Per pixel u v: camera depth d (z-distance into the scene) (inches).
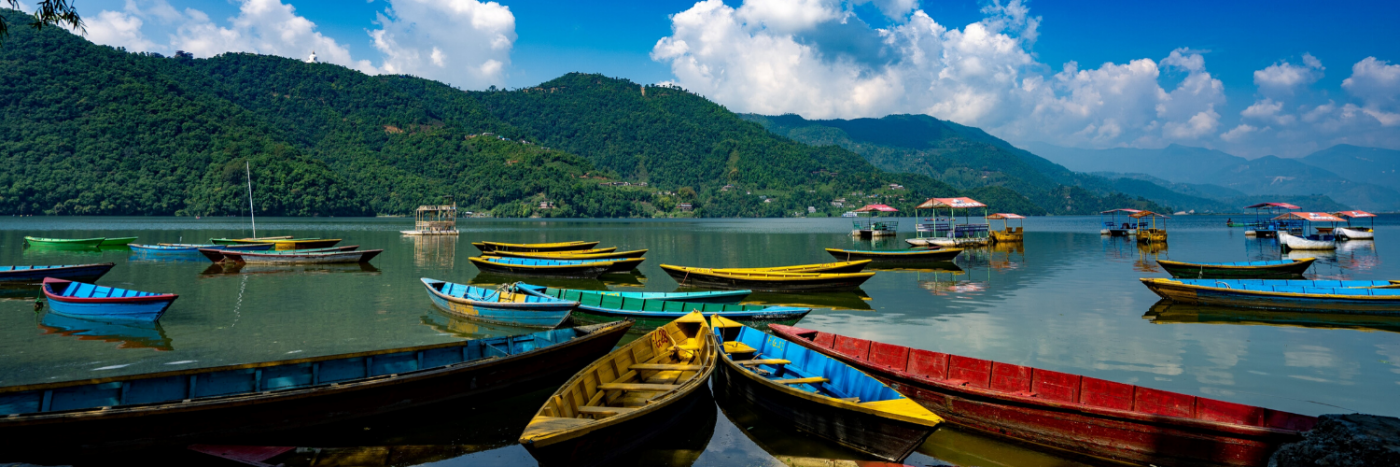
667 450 387.2
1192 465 335.6
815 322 821.2
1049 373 414.0
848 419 370.9
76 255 1764.3
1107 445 358.0
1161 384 529.0
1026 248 2266.2
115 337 709.9
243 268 1476.4
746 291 830.5
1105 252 2058.3
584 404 394.0
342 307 922.1
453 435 419.5
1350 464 272.4
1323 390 510.0
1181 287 908.0
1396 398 487.8
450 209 3363.7
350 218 7185.0
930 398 429.4
